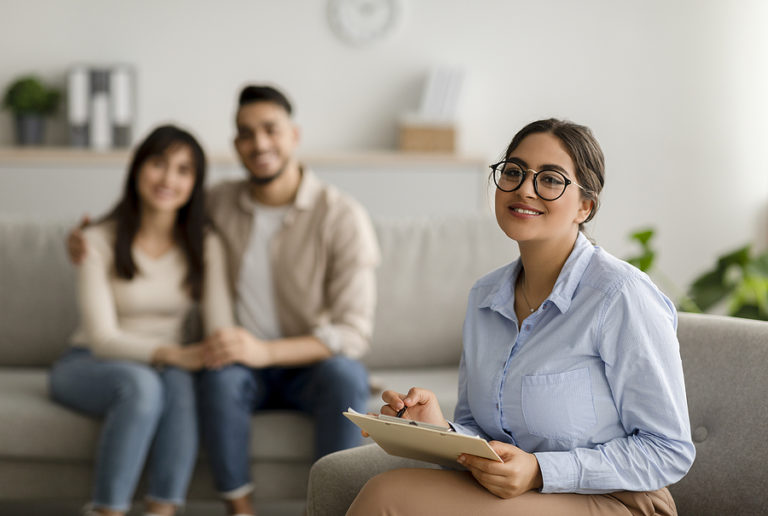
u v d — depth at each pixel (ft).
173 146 8.91
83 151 15.12
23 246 9.93
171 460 8.07
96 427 8.31
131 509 9.80
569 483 4.89
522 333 5.32
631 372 4.96
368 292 9.13
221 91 16.60
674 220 17.07
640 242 11.73
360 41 16.62
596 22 16.70
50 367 9.95
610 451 4.95
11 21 16.17
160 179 8.87
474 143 16.89
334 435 8.13
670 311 5.16
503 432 5.37
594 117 16.88
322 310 9.25
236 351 8.34
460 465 5.31
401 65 16.74
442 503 4.87
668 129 16.90
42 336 9.84
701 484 5.72
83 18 16.25
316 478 5.76
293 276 9.16
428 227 10.25
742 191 17.02
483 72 16.76
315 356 8.68
